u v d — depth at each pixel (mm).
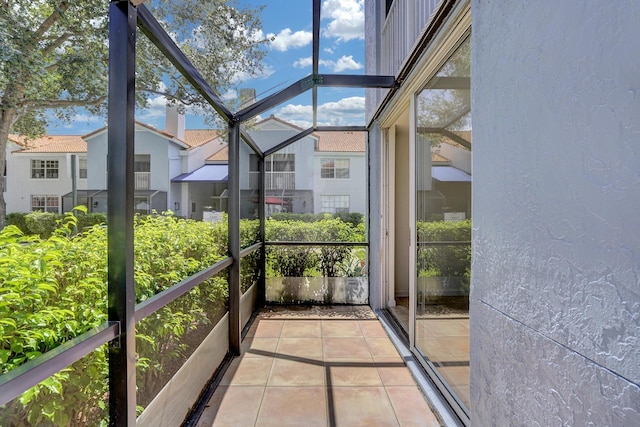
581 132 842
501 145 1224
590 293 818
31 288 1095
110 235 1295
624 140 728
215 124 2711
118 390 1285
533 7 1032
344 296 4898
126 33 1302
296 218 5469
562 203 910
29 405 1019
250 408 2250
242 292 3629
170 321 1868
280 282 4895
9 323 980
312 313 4398
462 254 1935
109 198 1296
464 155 1879
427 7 2287
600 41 787
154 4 2381
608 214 768
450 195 2100
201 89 2195
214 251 2719
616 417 743
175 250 2016
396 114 3676
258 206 4648
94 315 1311
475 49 1440
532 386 1042
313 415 2180
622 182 733
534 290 1032
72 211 1284
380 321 4000
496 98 1261
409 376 2689
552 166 948
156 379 1724
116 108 1297
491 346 1298
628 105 719
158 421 1733
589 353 819
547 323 972
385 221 4340
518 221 1116
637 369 698
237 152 3117
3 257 1062
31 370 871
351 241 5098
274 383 2576
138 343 1560
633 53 709
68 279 1268
